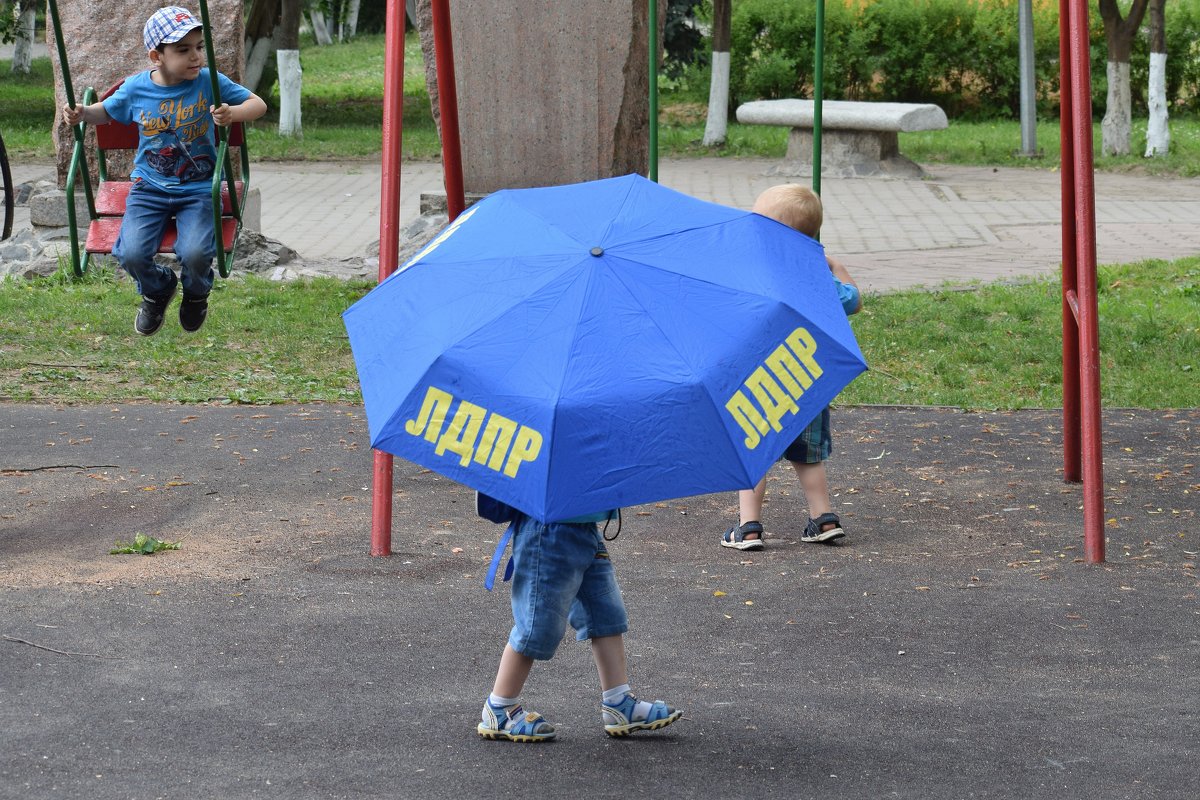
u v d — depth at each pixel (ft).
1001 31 127.24
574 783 15.40
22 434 33.53
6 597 21.42
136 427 34.58
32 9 159.33
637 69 51.34
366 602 21.90
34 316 47.19
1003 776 15.65
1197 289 52.60
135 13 53.16
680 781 15.48
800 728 17.10
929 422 36.01
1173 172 93.61
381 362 14.69
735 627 21.04
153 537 25.49
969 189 87.25
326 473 30.68
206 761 15.70
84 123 27.07
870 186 88.99
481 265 15.03
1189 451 32.83
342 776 15.40
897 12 127.95
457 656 19.58
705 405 13.58
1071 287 29.78
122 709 17.16
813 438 25.48
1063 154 29.53
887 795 15.14
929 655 19.84
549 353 13.91
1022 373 41.91
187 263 25.98
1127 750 16.39
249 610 21.33
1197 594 22.67
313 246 65.87
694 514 28.09
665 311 14.15
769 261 15.01
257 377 40.73
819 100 30.73
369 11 242.17
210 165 26.73
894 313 48.91
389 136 25.35
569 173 51.47
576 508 13.33
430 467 13.85
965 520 27.45
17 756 15.60
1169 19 127.03
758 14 130.31
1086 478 24.63
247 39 122.62
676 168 99.50
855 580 23.49
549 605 15.94
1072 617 21.49
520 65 50.78
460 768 15.72
